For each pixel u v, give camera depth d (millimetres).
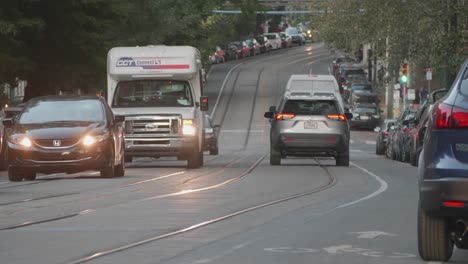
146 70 78250
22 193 51625
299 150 79062
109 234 33250
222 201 46094
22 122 63094
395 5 123250
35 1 120375
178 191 52719
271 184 58500
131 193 51344
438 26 111125
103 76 131000
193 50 78812
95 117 63719
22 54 122688
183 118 76812
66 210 41844
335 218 38438
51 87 131125
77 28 127375
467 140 26203
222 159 101562
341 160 80750
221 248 29719
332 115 78688
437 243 27109
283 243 30906
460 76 27000
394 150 102062
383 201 46438
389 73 131750
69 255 28391
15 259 27688
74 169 61750
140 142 76438
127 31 145875
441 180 26172
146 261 27109
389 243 31031
